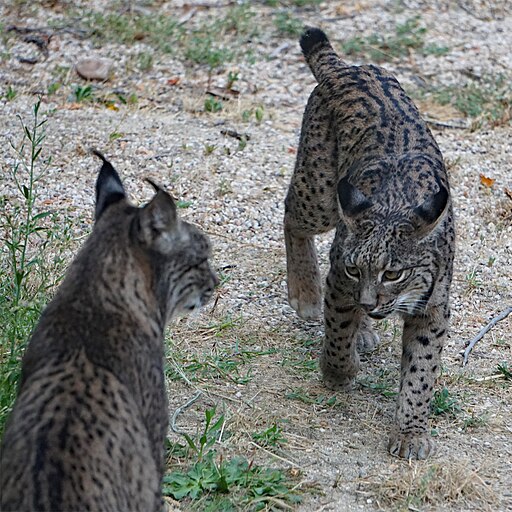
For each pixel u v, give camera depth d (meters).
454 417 10.77
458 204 14.66
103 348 7.21
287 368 11.45
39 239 12.95
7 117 15.70
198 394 10.77
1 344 9.89
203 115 16.44
